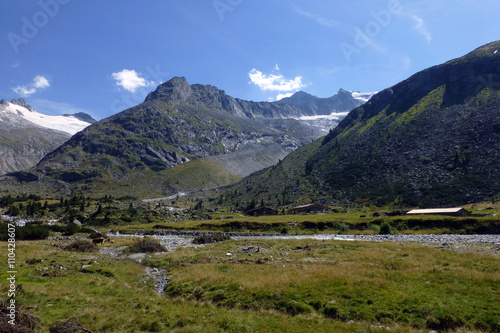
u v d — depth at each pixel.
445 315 14.83
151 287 23.09
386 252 32.31
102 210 115.94
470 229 61.31
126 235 78.38
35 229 55.97
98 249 41.03
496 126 140.62
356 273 22.48
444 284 19.25
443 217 68.12
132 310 17.70
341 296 18.03
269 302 18.16
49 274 23.88
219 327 15.30
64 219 108.31
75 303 18.08
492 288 18.06
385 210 113.94
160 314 17.11
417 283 19.84
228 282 21.97
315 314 16.20
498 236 50.81
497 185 110.94
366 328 14.29
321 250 35.69
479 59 199.12
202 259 31.61
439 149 148.38
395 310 16.03
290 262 28.81
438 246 36.50
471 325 14.14
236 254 34.84
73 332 13.98
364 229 72.06
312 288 19.38
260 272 24.42
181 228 86.25
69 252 35.44
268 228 80.88
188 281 23.47
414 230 66.12
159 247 41.62
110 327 15.25
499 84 171.25
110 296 19.98
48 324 14.85
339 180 165.62
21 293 18.84
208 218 122.94
